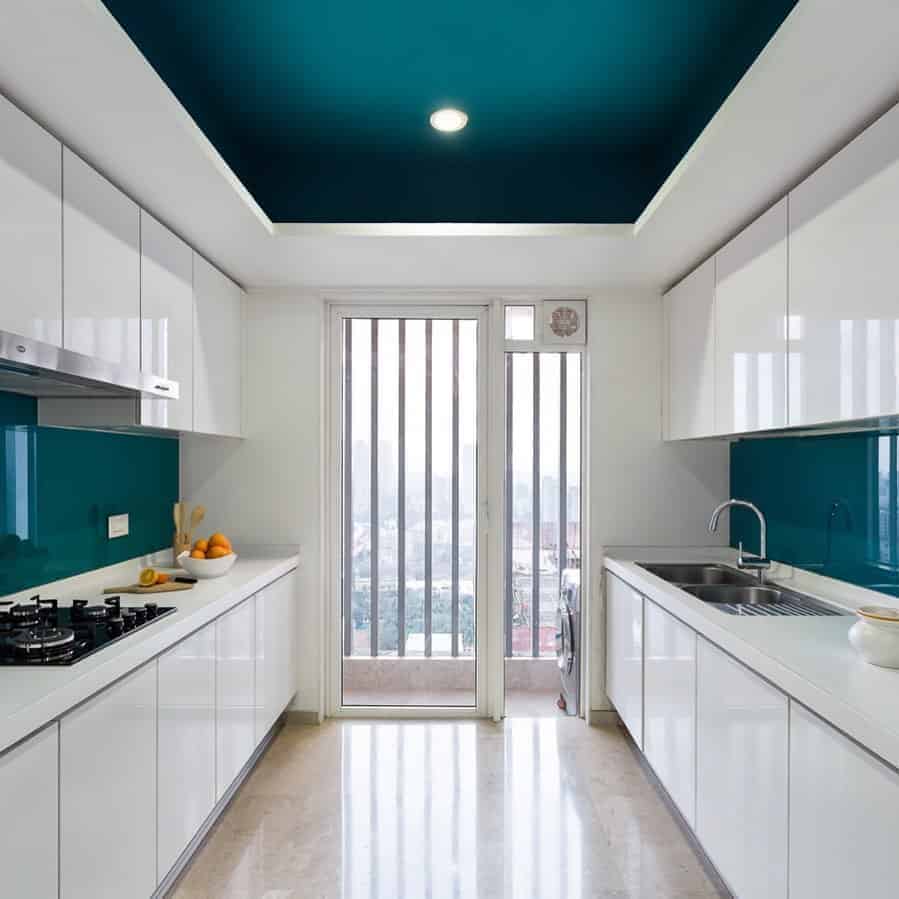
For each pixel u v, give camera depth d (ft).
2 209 5.61
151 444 11.46
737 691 6.89
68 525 8.93
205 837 8.85
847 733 4.87
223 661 8.82
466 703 13.19
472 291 12.76
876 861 4.64
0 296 5.59
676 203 8.30
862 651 5.88
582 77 8.84
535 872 8.20
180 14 7.52
